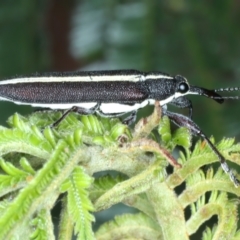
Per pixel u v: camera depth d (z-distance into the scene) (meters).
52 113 0.07
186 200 0.07
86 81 0.07
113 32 0.08
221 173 0.07
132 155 0.07
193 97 0.08
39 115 0.07
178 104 0.08
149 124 0.07
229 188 0.07
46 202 0.06
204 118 0.08
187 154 0.07
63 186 0.06
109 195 0.06
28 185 0.06
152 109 0.08
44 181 0.06
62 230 0.06
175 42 0.08
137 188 0.06
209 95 0.08
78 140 0.06
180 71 0.08
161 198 0.06
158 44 0.08
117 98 0.07
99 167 0.06
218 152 0.07
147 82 0.08
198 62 0.08
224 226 0.06
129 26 0.08
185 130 0.07
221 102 0.08
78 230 0.06
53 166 0.06
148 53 0.08
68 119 0.07
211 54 0.08
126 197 0.06
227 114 0.08
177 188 0.08
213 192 0.07
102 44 0.08
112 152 0.06
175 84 0.08
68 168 0.06
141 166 0.07
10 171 0.06
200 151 0.07
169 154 0.06
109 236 0.07
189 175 0.07
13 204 0.06
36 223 0.06
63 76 0.07
